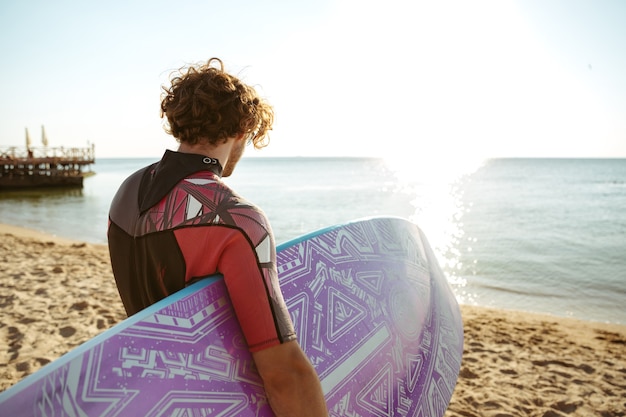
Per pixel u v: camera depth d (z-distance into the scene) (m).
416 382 1.67
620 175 80.94
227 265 0.93
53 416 0.77
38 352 4.07
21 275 7.14
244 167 148.38
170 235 0.98
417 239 2.30
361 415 1.39
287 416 0.94
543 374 4.22
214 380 0.98
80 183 44.31
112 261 1.15
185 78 1.08
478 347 4.97
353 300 1.60
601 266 12.74
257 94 1.15
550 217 25.95
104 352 0.88
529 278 11.27
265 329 0.92
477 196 41.44
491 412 3.42
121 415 0.84
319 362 1.35
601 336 5.65
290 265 1.46
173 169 1.04
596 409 3.54
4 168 42.03
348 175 90.75
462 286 10.44
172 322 0.97
